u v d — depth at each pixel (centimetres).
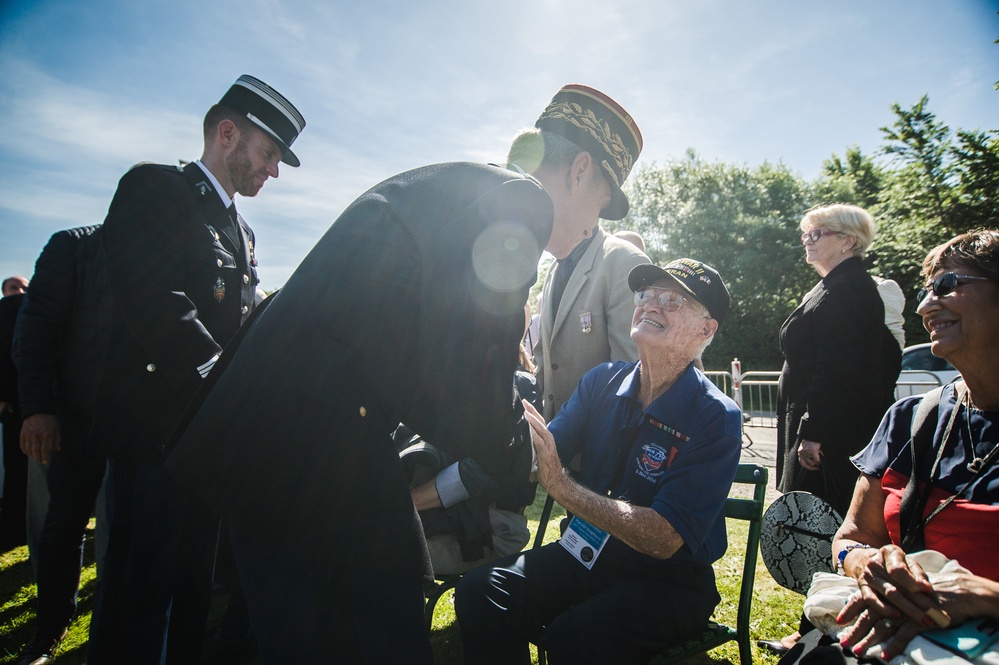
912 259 2005
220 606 302
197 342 175
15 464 418
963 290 130
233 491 103
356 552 101
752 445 817
